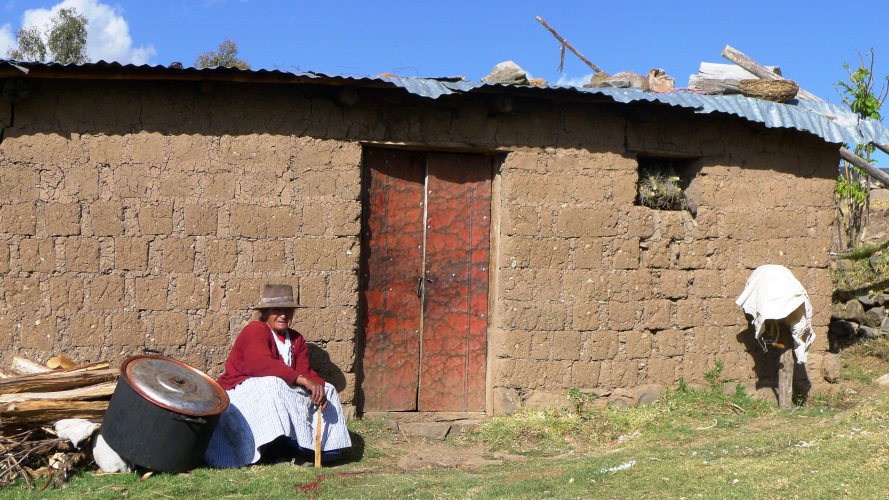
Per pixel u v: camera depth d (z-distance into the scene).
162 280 7.20
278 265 7.43
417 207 8.01
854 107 12.55
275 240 7.43
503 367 7.99
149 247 7.19
